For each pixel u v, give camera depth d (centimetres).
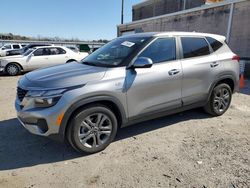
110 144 377
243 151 356
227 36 1331
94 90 321
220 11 1373
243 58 1185
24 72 1241
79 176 296
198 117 497
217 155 344
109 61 379
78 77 326
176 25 1764
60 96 308
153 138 399
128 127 445
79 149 335
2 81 986
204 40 463
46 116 306
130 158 336
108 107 351
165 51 402
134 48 377
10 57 1188
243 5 1228
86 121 333
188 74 420
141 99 371
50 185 278
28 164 323
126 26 2548
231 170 306
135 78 359
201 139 395
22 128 438
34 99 315
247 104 607
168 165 318
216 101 488
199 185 277
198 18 1544
